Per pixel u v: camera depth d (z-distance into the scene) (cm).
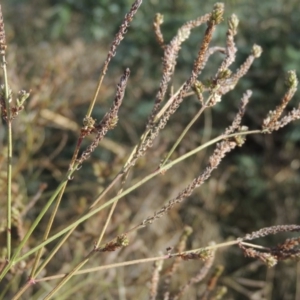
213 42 322
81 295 221
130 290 239
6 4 409
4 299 234
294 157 341
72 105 276
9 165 102
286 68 317
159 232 308
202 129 339
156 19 123
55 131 335
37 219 103
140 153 105
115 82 313
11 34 266
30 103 225
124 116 346
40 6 397
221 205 325
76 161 103
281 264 314
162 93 107
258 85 335
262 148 347
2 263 142
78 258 212
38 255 108
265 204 336
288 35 330
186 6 332
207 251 104
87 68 349
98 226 205
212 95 107
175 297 137
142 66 350
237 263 313
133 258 275
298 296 306
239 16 329
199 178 104
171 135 338
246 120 346
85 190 316
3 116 101
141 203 315
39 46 377
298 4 337
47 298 106
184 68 328
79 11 365
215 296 146
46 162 240
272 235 323
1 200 201
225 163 344
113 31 358
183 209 329
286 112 327
